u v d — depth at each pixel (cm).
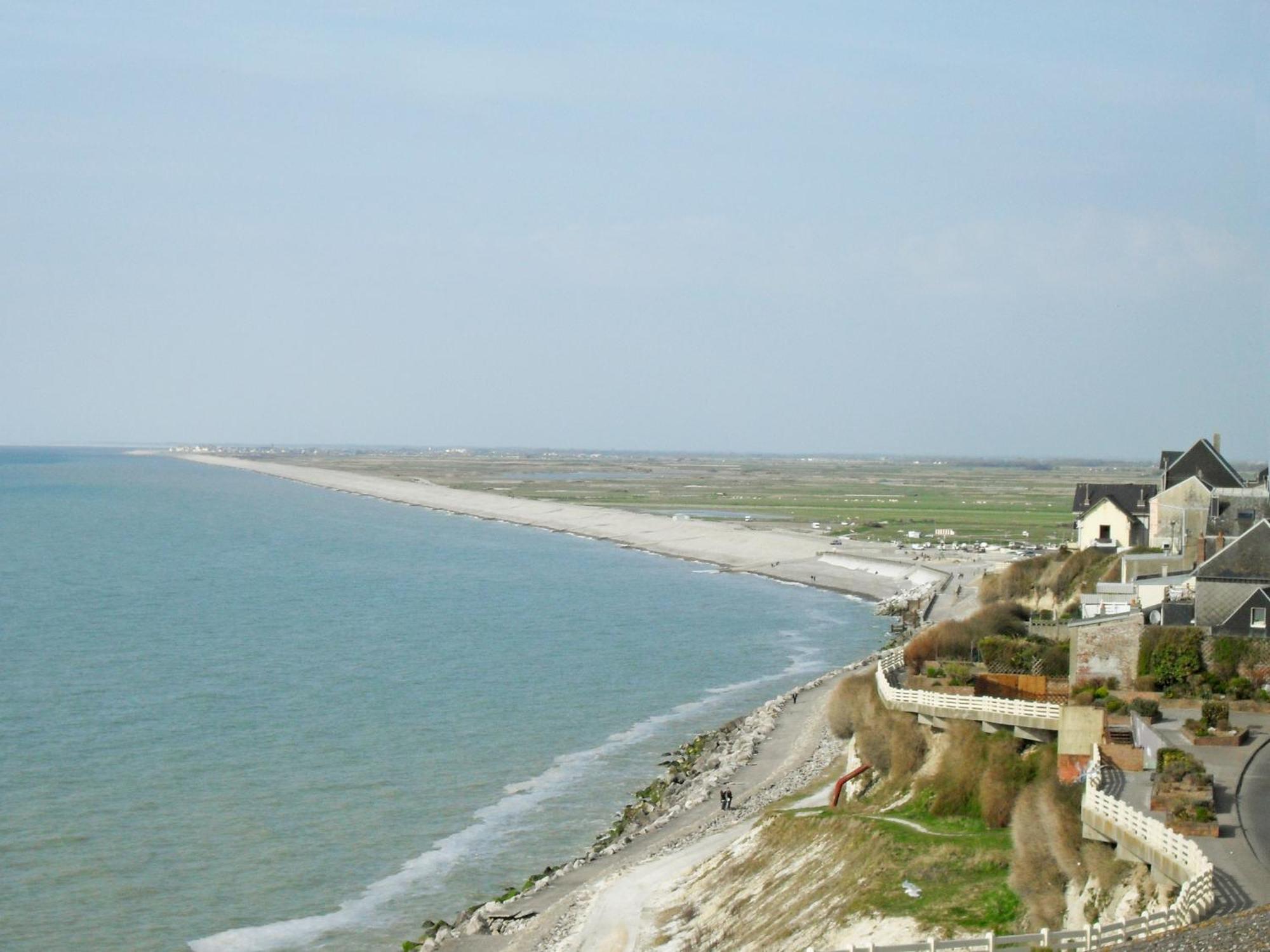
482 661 12456
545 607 16625
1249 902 3225
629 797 8056
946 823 5241
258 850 6994
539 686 11338
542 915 5850
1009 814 5038
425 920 6109
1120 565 9325
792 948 4509
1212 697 5503
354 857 6931
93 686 10819
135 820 7394
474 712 10219
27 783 8000
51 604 15950
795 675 12138
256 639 13512
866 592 19125
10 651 12438
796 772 7750
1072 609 9644
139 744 8962
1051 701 5659
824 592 19250
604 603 17175
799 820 5678
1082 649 5872
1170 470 10512
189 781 8138
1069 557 10938
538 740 9419
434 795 8025
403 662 12300
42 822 7300
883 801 5838
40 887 6412
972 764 5400
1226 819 3866
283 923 6078
